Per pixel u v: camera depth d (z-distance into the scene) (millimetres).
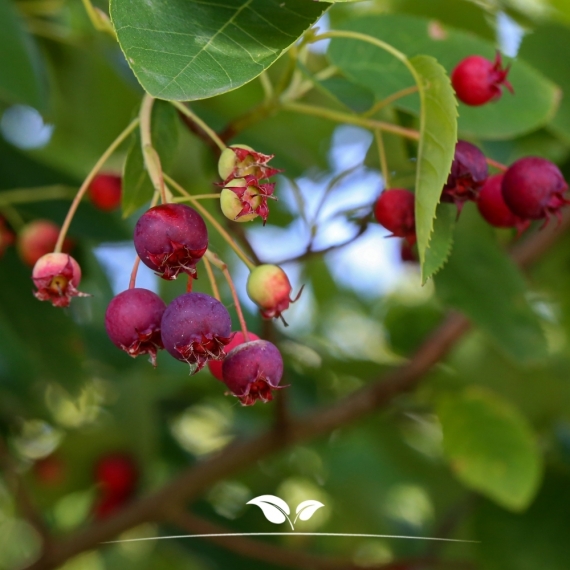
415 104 354
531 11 404
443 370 497
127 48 286
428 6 414
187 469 422
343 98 364
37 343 409
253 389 311
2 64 366
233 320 454
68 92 452
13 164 402
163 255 301
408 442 528
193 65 287
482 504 440
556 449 477
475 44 363
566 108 380
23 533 561
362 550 562
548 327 501
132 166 333
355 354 534
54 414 518
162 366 479
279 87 353
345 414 416
